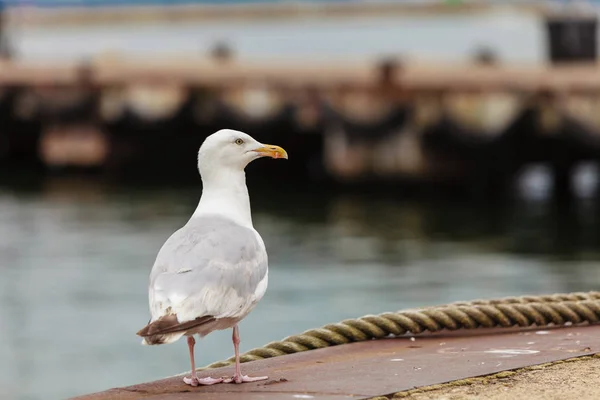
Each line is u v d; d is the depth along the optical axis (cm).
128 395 596
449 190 3750
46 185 4088
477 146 3638
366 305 1928
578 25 4253
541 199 3688
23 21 5906
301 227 3034
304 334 729
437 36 4978
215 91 4166
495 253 2583
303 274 2256
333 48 5219
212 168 609
